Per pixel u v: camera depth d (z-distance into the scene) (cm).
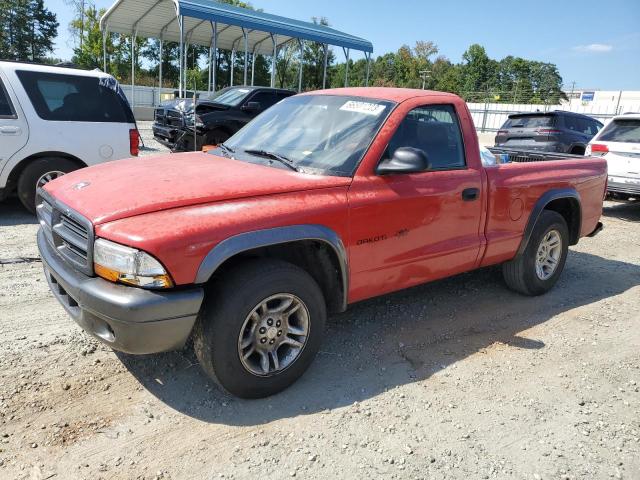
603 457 274
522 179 443
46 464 242
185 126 1086
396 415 297
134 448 257
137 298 248
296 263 333
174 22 1989
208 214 272
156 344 261
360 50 1972
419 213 361
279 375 304
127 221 261
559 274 514
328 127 373
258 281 281
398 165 331
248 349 292
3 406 281
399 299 472
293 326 312
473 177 401
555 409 315
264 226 281
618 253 700
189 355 346
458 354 376
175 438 267
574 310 477
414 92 396
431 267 384
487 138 3123
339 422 288
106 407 288
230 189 293
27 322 380
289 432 277
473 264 423
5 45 6319
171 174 322
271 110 442
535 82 9256
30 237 585
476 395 324
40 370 318
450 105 402
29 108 641
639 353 397
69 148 667
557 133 1301
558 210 529
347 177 329
